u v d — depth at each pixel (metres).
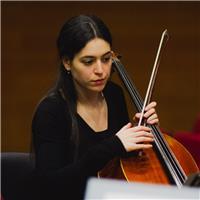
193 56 9.48
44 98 4.02
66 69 3.93
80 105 4.09
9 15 9.35
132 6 9.30
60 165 3.78
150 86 4.25
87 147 4.00
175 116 9.55
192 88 9.53
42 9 9.30
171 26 9.38
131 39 9.37
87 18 3.77
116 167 3.93
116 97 4.38
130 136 3.75
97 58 3.72
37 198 3.92
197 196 1.99
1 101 9.51
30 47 9.41
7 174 4.05
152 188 2.02
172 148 4.33
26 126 9.52
